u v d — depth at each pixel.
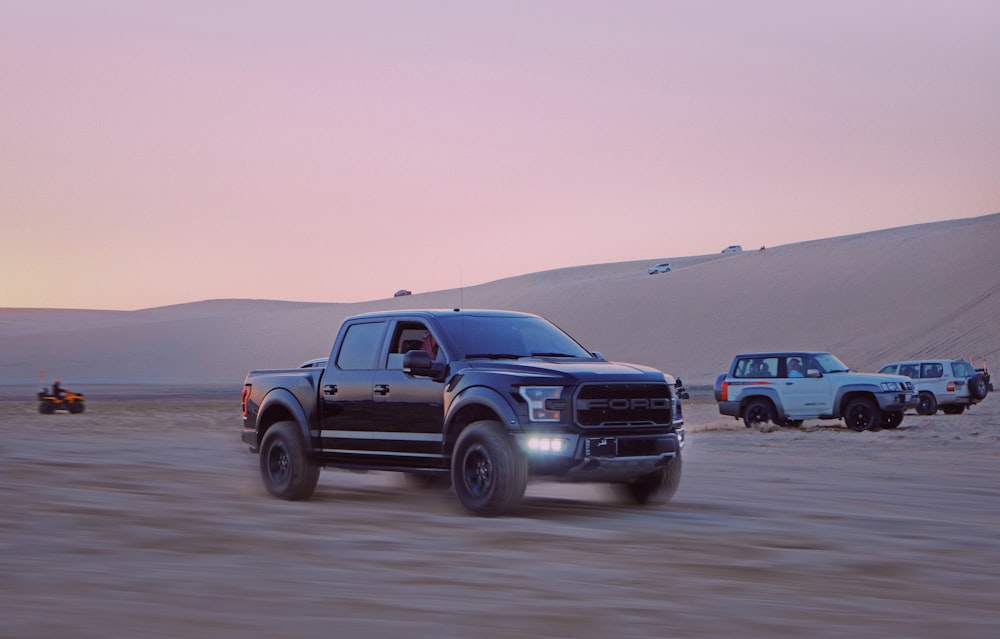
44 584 7.37
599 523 10.57
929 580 7.88
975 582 7.84
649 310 111.88
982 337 70.62
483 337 11.88
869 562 8.55
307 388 12.70
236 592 7.13
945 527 10.53
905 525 10.62
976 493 13.65
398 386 11.79
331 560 8.40
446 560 8.45
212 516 10.89
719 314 104.94
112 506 11.50
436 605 6.79
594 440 10.64
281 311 153.62
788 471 16.67
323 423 12.48
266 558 8.46
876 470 16.83
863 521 10.88
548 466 10.63
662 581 7.66
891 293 96.75
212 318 151.25
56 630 6.04
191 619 6.33
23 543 9.06
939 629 6.35
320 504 12.20
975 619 6.64
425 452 11.56
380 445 11.93
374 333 12.38
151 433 28.12
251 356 130.50
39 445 21.58
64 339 144.00
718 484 14.62
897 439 23.41
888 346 80.38
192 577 7.64
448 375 11.40
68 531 9.73
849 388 25.98
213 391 79.00
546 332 12.46
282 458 12.70
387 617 6.43
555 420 10.64
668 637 6.04
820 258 114.69
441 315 12.01
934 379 33.97
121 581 7.49
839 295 100.38
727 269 119.50
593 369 11.03
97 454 19.27
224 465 17.14
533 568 8.12
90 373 126.38
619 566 8.24
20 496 12.20
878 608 6.89
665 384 11.30
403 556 8.62
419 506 12.00
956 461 18.62
